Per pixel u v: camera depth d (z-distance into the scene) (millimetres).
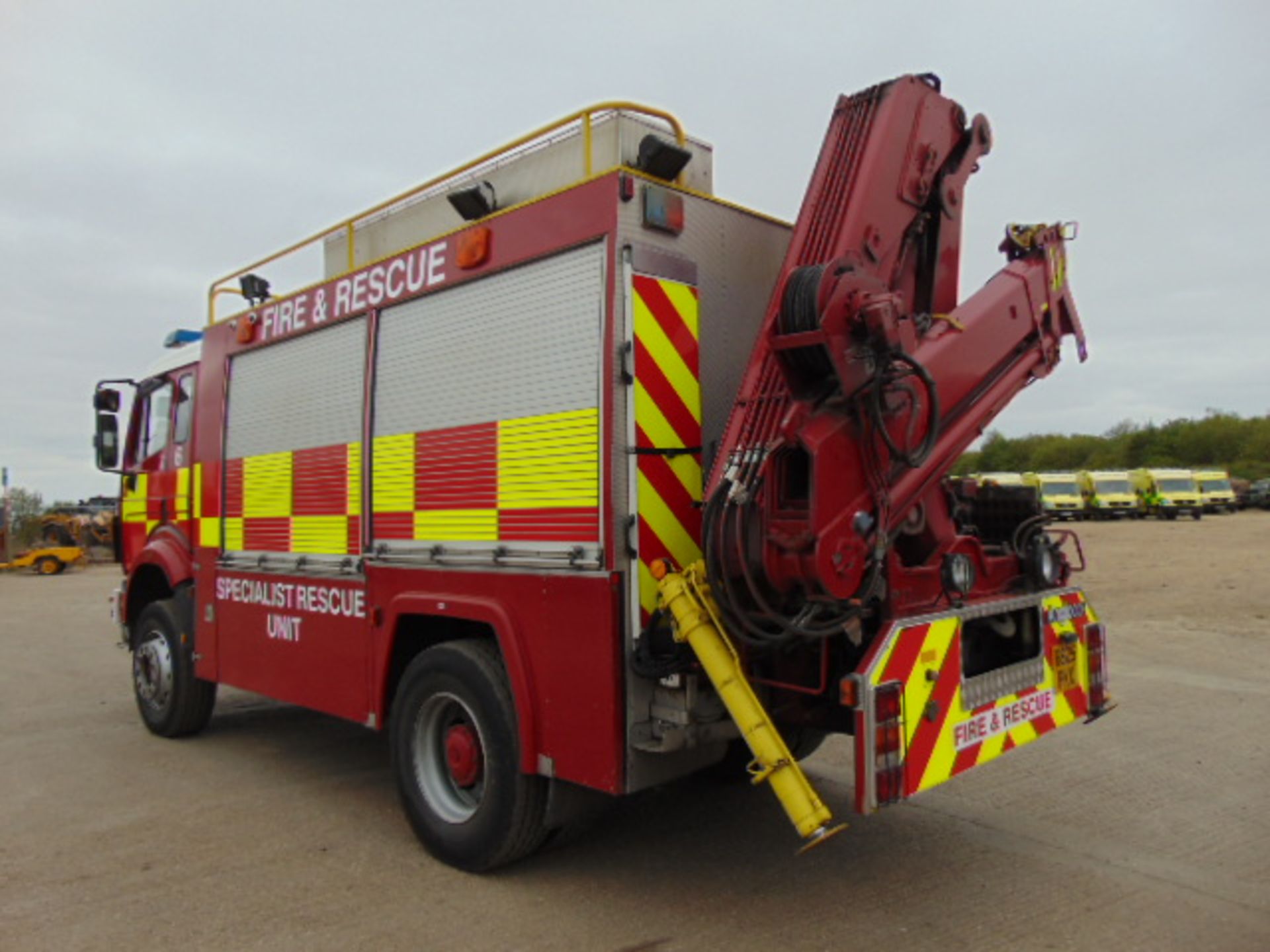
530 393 4027
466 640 4395
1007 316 4285
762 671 3807
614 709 3602
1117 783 5504
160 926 3754
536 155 4465
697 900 3959
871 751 3260
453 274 4480
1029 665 4125
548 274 3990
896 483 3650
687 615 3471
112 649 11742
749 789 5504
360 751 6527
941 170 4168
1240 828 4754
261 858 4496
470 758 4293
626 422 3666
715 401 4059
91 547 31547
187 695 6711
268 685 5734
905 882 4121
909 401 3590
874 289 3344
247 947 3572
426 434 4586
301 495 5480
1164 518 42906
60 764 6199
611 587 3619
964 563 3918
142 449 7598
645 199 3789
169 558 6797
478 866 4168
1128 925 3670
